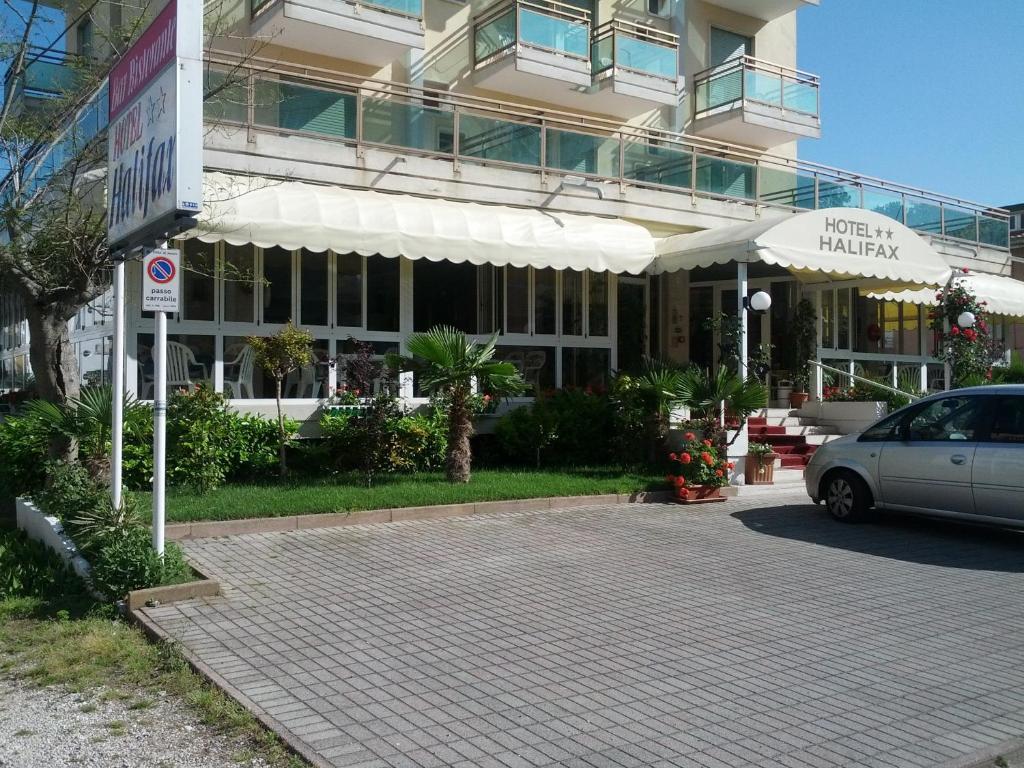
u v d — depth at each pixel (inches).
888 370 774.5
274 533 389.7
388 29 639.1
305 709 198.7
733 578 327.9
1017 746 187.8
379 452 517.0
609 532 407.5
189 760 174.1
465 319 596.7
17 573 303.3
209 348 507.8
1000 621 278.4
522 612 280.2
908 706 208.5
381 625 263.7
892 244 583.5
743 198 700.7
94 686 213.3
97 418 372.8
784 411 680.4
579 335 643.5
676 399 530.9
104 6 516.7
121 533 296.7
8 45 413.4
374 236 492.1
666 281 759.1
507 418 574.6
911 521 443.2
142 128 287.4
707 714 201.2
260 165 516.7
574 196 624.7
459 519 430.0
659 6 880.3
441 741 183.0
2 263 387.2
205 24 536.4
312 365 538.0
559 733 188.7
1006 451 379.6
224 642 244.7
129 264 482.9
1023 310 768.9
